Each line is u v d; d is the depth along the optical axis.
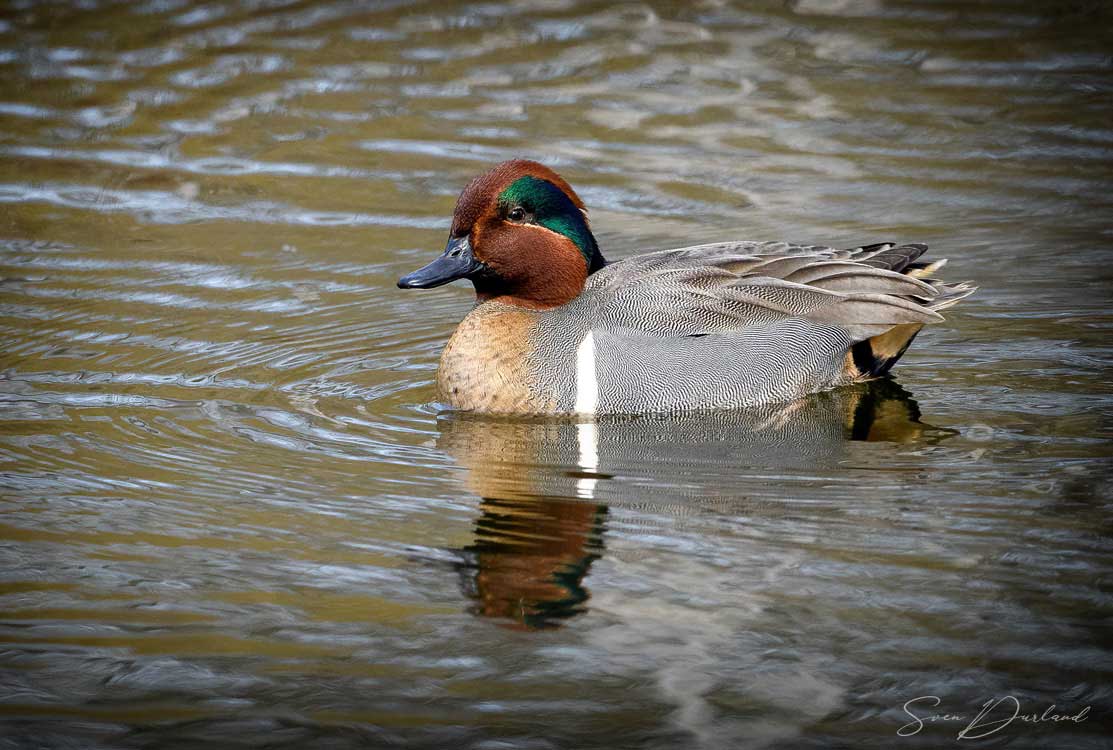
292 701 7.98
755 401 12.93
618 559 9.57
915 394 12.98
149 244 16.78
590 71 21.88
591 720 7.79
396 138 19.77
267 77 21.75
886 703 7.86
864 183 18.20
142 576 9.36
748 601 8.94
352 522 10.21
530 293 13.22
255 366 13.70
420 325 14.98
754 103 20.70
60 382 13.08
